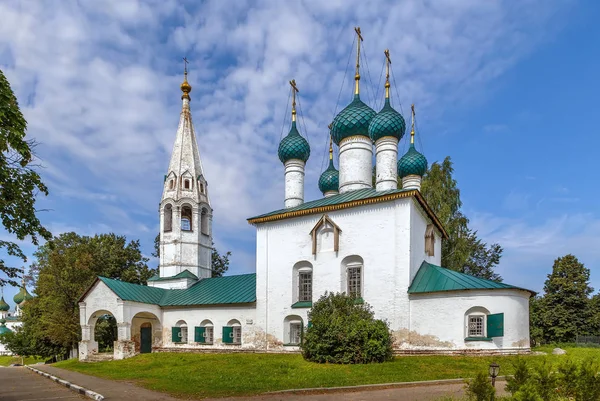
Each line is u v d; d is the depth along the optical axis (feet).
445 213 131.34
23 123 41.01
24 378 83.25
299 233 93.66
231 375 63.52
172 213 122.11
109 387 58.95
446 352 73.61
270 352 91.30
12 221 43.60
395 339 78.28
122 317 101.55
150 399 48.19
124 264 163.43
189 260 120.47
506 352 70.85
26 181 43.04
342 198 94.73
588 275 150.51
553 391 33.12
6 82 40.01
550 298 151.74
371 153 106.42
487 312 72.64
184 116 131.75
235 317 99.45
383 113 100.89
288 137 117.29
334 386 50.67
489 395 33.47
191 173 125.80
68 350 150.30
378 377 55.93
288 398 45.83
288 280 92.84
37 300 156.56
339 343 69.46
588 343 127.34
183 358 90.22
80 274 143.02
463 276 79.36
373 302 81.97
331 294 77.87
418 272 83.61
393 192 83.46
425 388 49.42
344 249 87.20
